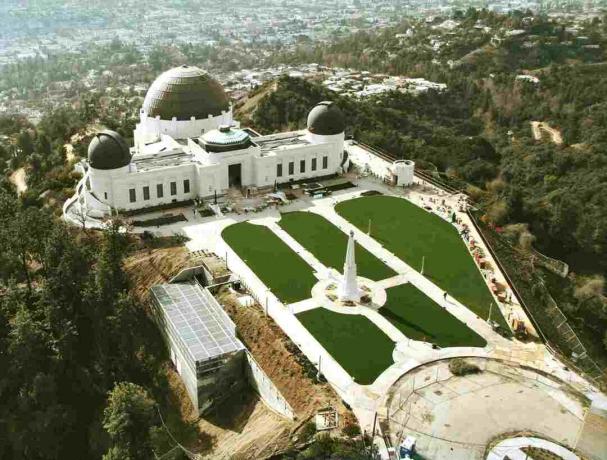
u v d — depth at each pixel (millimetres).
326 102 155125
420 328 93875
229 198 140500
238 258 114625
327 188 147625
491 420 73938
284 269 111188
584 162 175875
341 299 101312
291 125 197750
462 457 68188
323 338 91312
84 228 123500
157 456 80625
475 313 97938
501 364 85000
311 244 120625
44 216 114625
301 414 77750
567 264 134750
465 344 89875
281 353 87812
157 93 157125
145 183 133875
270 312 97938
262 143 153750
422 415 75062
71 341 97062
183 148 148500
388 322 95375
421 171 161375
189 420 88688
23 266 112438
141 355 100062
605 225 136500
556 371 83438
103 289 99875
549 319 98750
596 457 67875
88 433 94000
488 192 157250
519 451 68562
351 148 177125
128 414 77875
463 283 106875
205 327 94750
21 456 90875
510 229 134750
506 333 92375
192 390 89375
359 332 92812
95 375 98250
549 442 70125
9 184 162000
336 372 83938
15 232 109875
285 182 150000
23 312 93875
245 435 80375
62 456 91625
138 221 129125
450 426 73062
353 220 131250
